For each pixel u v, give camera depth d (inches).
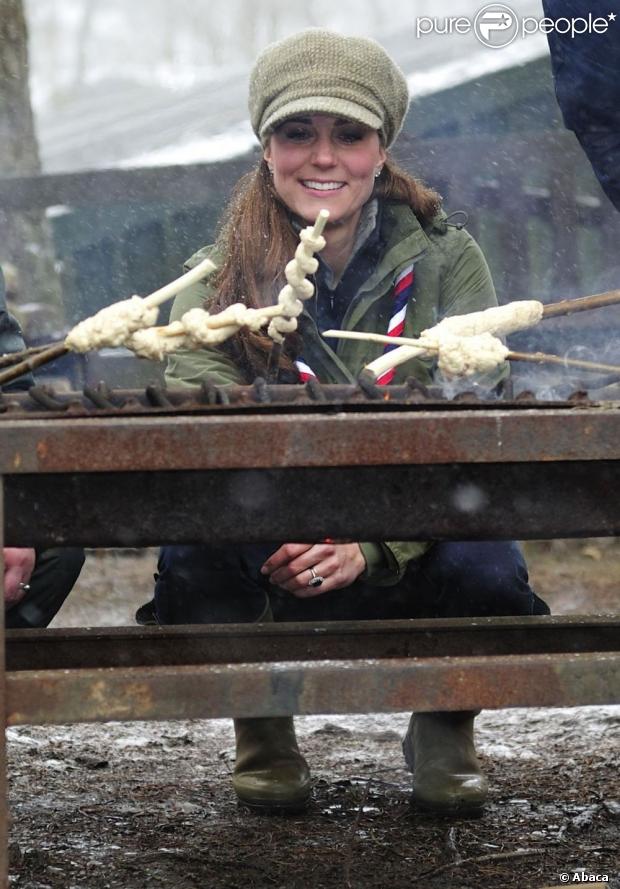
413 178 250.7
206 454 148.3
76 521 156.9
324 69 233.8
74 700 147.1
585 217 708.7
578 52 261.7
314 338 237.5
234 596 225.5
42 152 963.3
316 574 214.2
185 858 196.1
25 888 182.9
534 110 722.2
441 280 246.7
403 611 238.5
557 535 163.2
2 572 147.4
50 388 168.7
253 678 149.3
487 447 150.6
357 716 304.2
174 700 148.3
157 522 157.9
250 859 196.1
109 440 147.3
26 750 264.4
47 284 706.8
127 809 223.6
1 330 257.4
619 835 207.5
